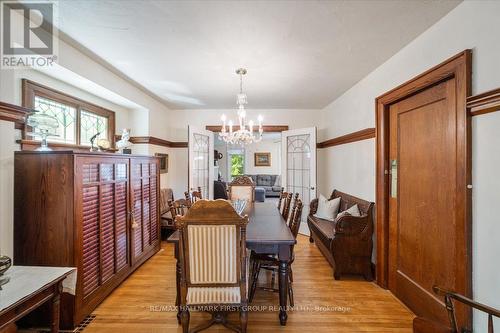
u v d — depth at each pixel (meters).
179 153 5.05
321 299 2.39
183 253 1.66
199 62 2.67
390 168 2.56
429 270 1.99
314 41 2.20
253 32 2.05
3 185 1.72
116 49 2.35
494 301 1.40
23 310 1.26
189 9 1.73
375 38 2.14
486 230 1.45
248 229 2.23
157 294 2.46
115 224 2.48
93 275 2.15
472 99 1.50
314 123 5.02
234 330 1.83
